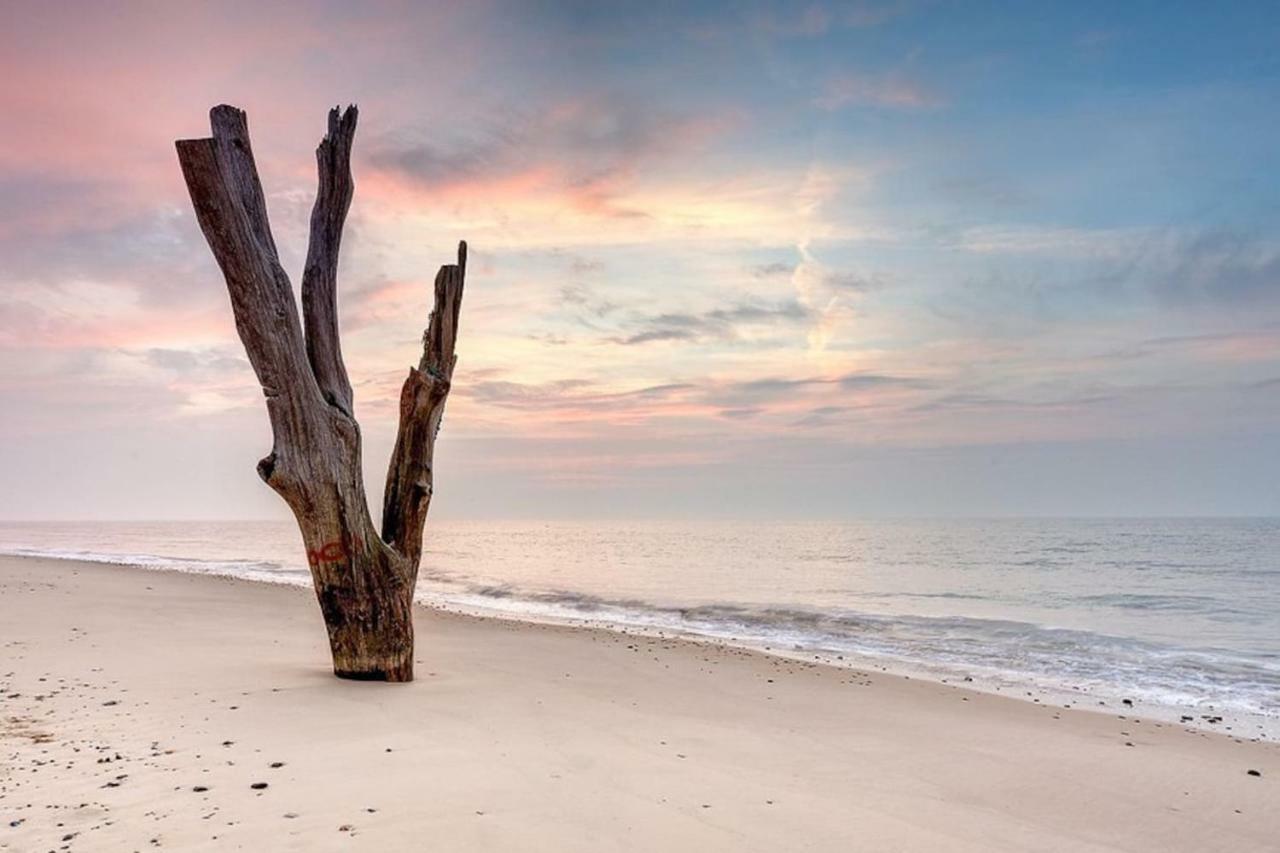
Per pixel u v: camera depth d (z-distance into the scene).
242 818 4.75
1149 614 22.30
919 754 7.30
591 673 11.01
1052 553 54.47
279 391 9.01
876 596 26.98
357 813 4.90
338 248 10.00
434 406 10.15
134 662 10.32
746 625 18.97
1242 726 9.70
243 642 12.48
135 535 95.94
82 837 4.41
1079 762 7.29
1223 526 123.19
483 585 29.83
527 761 6.27
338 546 9.25
